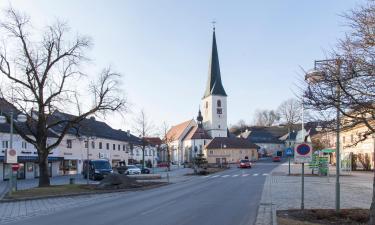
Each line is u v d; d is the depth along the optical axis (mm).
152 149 105062
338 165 14539
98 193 27766
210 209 17922
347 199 20562
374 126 13008
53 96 33219
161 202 21125
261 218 14797
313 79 11109
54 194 25359
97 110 34812
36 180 50250
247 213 16578
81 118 34406
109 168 48875
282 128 153875
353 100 10594
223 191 27906
